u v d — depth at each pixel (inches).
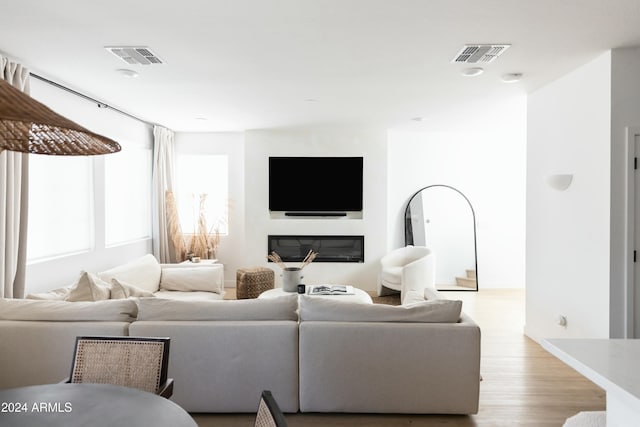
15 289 123.0
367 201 242.8
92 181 171.0
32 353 96.2
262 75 138.8
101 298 118.0
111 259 185.2
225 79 143.3
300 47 113.7
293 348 98.7
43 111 34.8
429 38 107.2
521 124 226.2
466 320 103.1
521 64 127.9
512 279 259.8
